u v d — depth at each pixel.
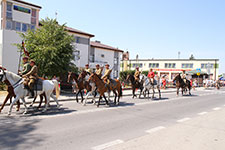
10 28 21.78
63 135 5.22
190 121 7.43
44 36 14.98
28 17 23.14
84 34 30.11
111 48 37.34
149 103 12.30
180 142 4.95
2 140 4.64
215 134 5.73
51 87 8.45
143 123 6.95
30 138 4.88
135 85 14.78
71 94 15.60
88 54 31.17
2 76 7.11
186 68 55.34
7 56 21.09
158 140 5.05
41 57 14.34
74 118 7.29
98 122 6.85
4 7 21.23
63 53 15.46
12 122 6.34
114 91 11.30
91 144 4.60
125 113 8.72
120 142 4.81
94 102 11.14
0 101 10.55
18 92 7.30
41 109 8.84
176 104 12.25
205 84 34.66
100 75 11.10
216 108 10.93
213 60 52.53
